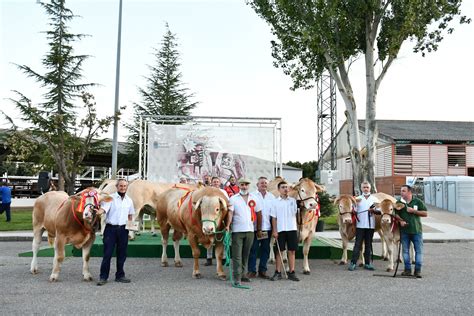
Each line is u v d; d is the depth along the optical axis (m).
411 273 10.02
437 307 7.15
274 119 19.52
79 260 11.87
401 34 18.22
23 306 7.15
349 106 20.47
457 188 26.58
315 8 18.83
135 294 8.02
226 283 9.02
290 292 8.21
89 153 35.12
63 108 36.09
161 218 11.28
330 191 30.67
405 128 40.34
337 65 19.30
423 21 18.66
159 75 46.66
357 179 20.23
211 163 19.28
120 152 43.94
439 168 36.28
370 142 20.06
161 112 45.19
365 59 20.12
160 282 9.12
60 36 35.97
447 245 15.95
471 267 11.17
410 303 7.41
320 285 8.86
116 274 9.18
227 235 9.19
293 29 19.59
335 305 7.25
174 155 19.28
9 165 47.50
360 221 10.74
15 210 28.98
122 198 9.18
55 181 38.34
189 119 20.94
